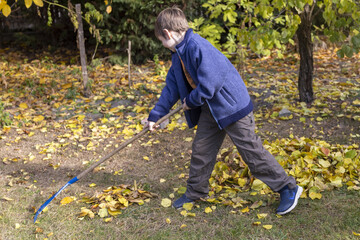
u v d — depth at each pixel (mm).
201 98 2904
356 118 4918
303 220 3088
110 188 3803
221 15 9023
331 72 7324
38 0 3393
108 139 5129
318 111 5242
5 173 4293
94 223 3258
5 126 5375
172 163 4418
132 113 5945
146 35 8766
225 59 2982
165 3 8398
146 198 3662
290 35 4461
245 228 3049
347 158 3795
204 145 3248
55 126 5504
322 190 3496
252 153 3109
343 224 2996
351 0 4148
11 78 7762
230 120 3023
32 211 3488
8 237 3094
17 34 10695
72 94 6676
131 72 8125
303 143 4188
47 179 4156
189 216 3289
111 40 8938
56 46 10742
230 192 3625
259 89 6516
